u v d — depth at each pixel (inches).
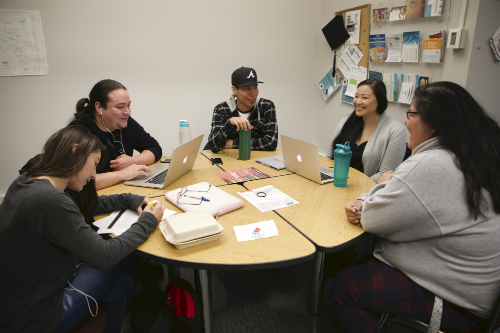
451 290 40.0
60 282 39.0
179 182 65.1
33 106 111.9
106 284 45.2
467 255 38.9
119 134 74.4
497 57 83.9
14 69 106.7
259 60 134.1
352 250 72.1
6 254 35.4
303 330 61.0
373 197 45.1
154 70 121.0
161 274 75.8
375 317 47.0
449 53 85.9
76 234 36.6
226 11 123.5
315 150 61.0
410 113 44.5
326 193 59.7
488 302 38.3
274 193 59.5
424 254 41.9
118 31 113.7
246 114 96.0
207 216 45.0
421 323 43.1
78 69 113.1
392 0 101.3
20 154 115.0
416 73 96.5
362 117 81.8
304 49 139.9
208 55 125.9
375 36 108.0
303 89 145.5
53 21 106.7
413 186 39.6
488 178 37.6
